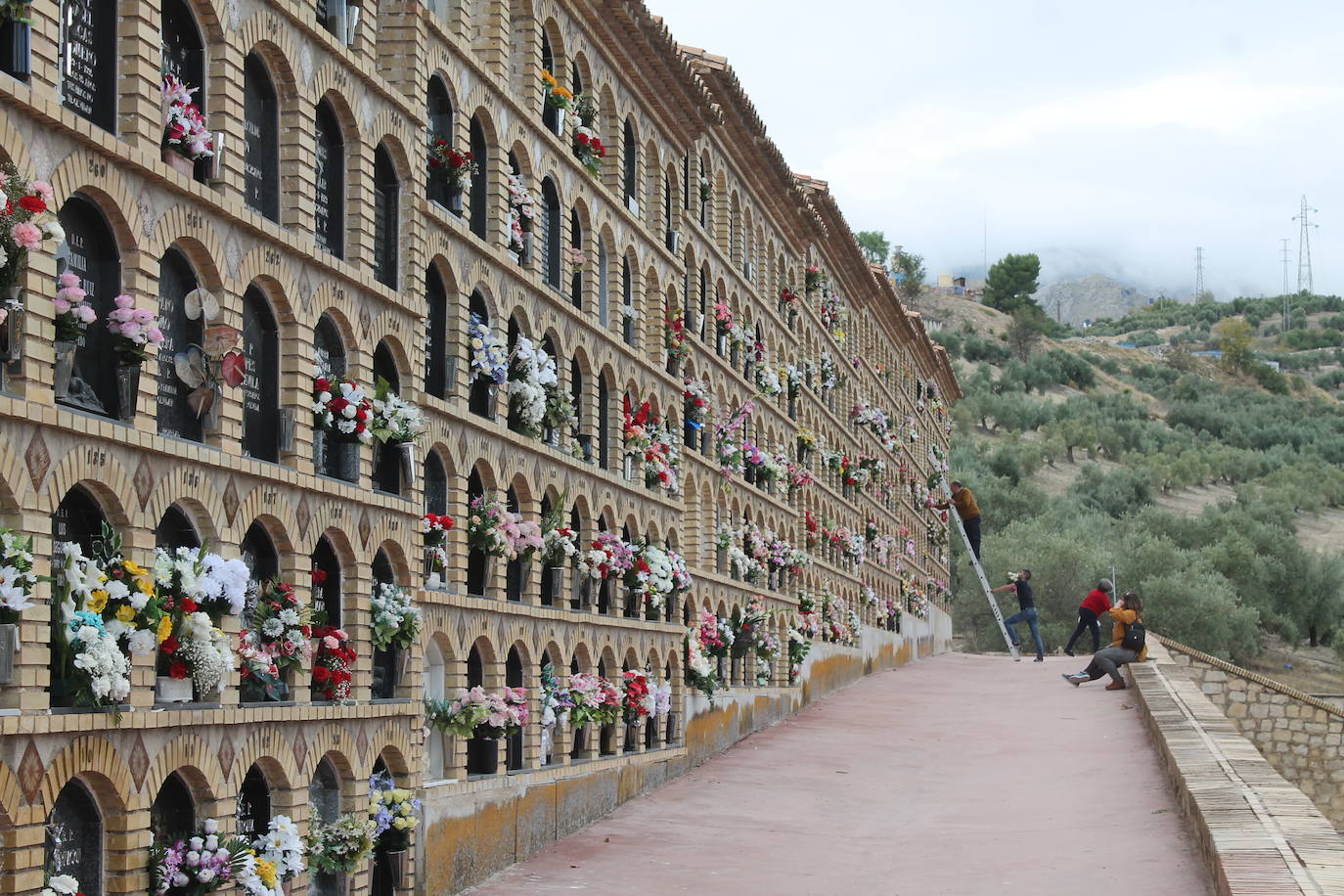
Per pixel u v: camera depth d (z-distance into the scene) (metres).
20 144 8.62
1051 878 14.51
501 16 16.69
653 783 21.14
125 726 9.30
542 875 15.40
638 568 20.62
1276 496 106.25
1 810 8.29
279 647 11.34
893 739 26.72
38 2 8.73
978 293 189.25
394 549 13.54
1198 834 14.48
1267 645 80.25
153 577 9.62
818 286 35.88
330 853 12.02
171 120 10.15
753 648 27.89
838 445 39.09
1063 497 97.44
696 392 24.22
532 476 17.23
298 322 11.84
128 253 9.74
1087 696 31.28
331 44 12.33
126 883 9.41
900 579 48.56
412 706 13.66
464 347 15.27
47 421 8.67
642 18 20.72
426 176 14.60
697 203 25.70
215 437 10.64
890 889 14.86
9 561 8.29
